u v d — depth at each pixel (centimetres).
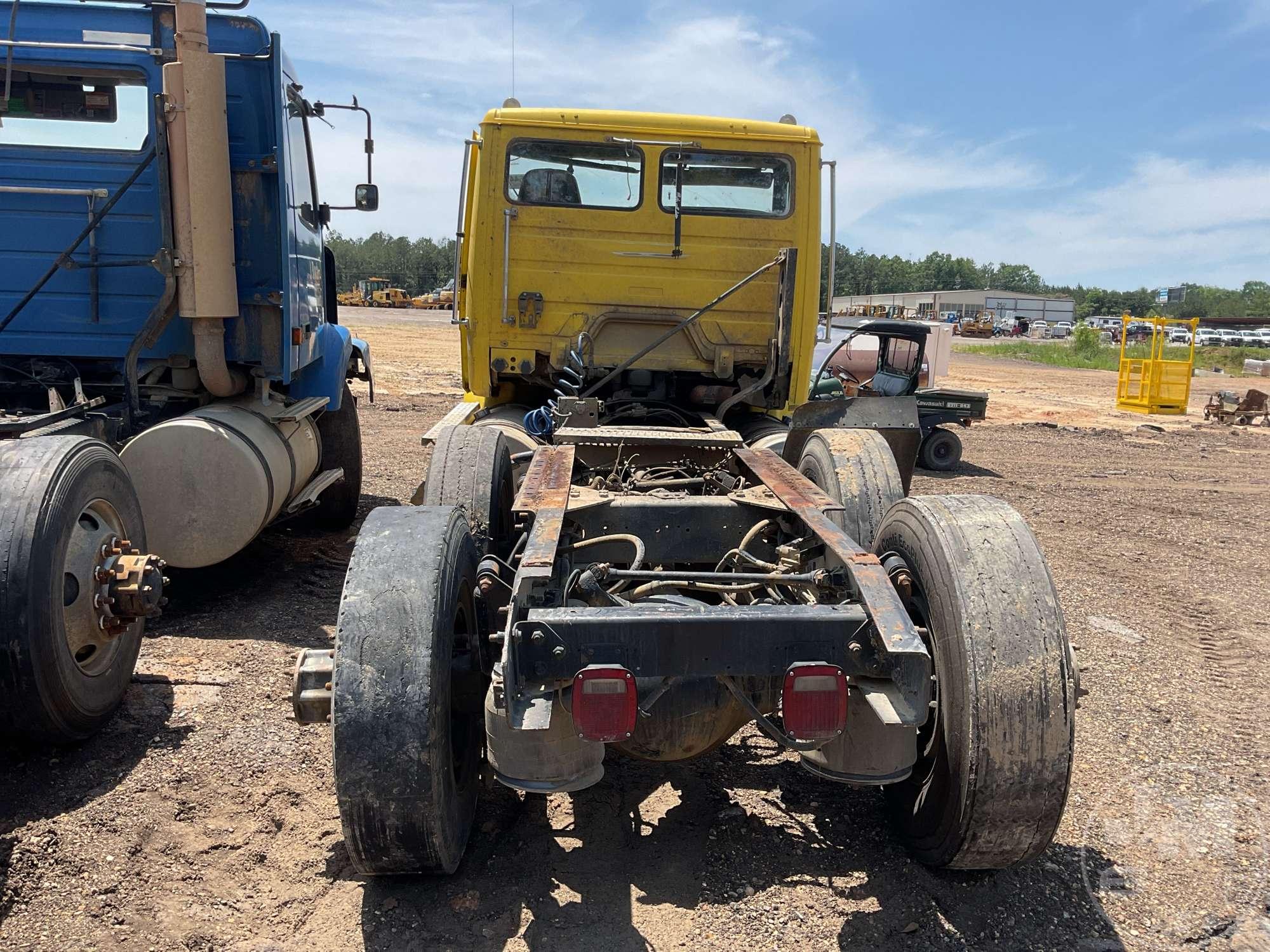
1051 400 2320
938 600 285
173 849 309
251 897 287
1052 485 1150
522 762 269
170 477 508
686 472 501
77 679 362
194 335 535
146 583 388
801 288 635
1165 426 1905
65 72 520
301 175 614
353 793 257
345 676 260
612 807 343
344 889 292
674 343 635
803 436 528
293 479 600
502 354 630
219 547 516
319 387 689
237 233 554
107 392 578
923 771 299
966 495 317
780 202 633
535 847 317
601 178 620
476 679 302
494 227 616
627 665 267
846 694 253
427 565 280
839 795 354
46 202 524
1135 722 438
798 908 286
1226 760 402
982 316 8606
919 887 297
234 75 538
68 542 362
